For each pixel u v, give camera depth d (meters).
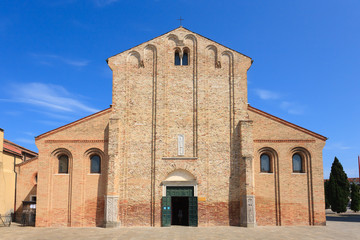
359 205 56.97
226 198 32.03
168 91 33.97
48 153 33.00
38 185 32.44
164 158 32.44
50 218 31.98
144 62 34.53
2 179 35.91
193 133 33.25
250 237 24.73
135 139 33.03
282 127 33.41
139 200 31.91
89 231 28.38
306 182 32.53
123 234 26.45
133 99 33.81
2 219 34.69
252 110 33.81
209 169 32.47
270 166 33.19
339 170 53.94
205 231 28.03
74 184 32.34
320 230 28.70
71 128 33.41
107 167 31.89
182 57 34.94
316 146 33.00
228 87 34.12
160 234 26.36
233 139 33.06
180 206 37.56
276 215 32.03
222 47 34.81
